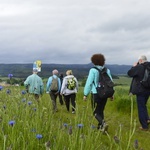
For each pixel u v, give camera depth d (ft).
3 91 29.45
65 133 18.33
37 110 23.17
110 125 32.37
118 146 15.70
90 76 26.76
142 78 30.89
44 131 19.90
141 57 31.45
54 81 41.88
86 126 21.03
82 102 51.70
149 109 41.39
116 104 43.37
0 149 15.66
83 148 16.93
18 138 16.78
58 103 51.57
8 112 23.34
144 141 26.25
